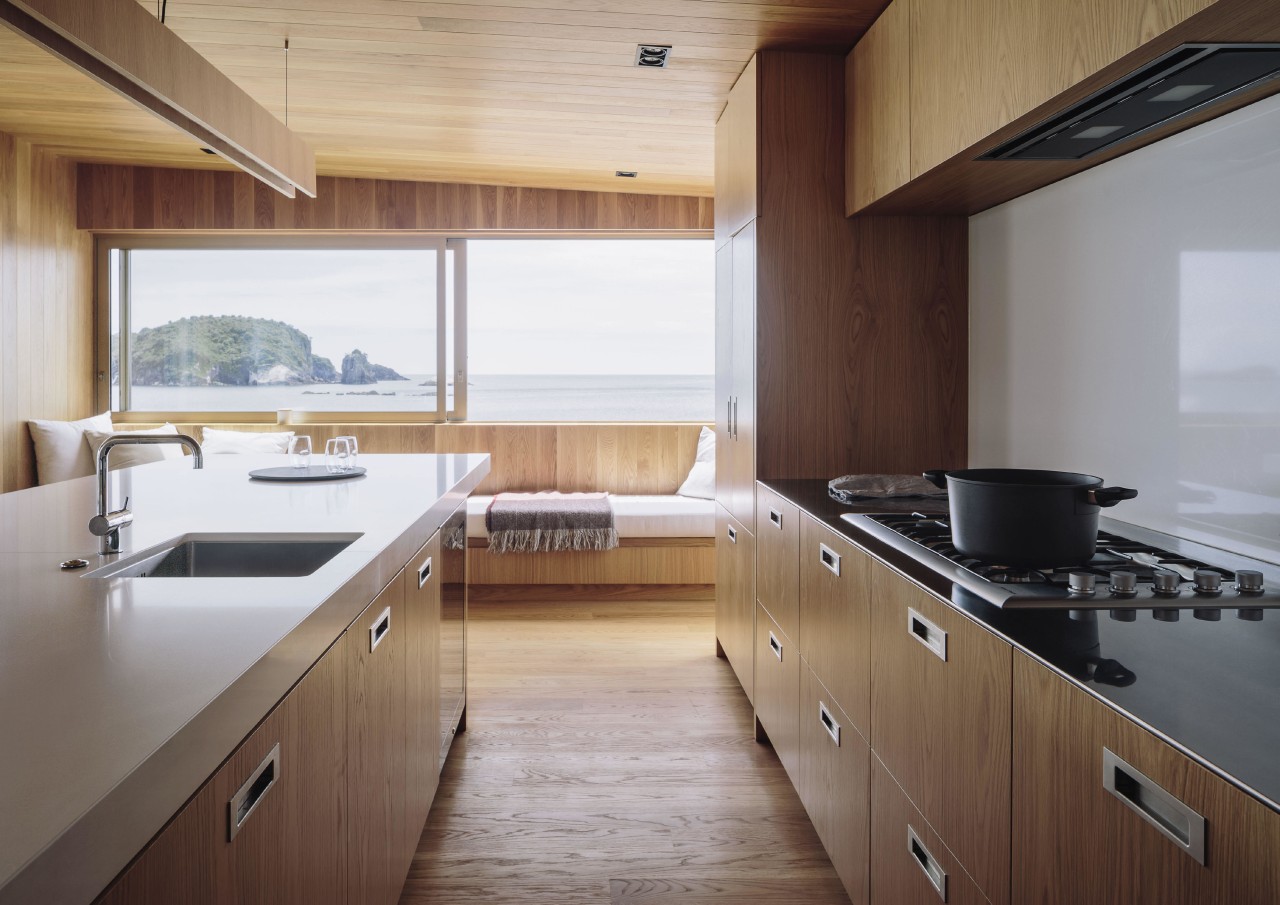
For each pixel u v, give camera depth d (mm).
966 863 1245
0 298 4562
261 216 5250
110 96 3967
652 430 5391
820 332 2875
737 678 3475
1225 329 1631
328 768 1288
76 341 5250
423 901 1979
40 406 4922
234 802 917
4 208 4582
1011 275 2518
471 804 2439
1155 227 1834
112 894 669
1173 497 1784
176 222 5246
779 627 2547
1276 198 1498
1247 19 1173
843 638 1878
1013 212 2494
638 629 4211
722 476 3598
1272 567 1482
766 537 2732
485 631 4172
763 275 2867
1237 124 1588
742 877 2090
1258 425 1549
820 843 2250
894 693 1554
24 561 1495
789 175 2869
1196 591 1283
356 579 1416
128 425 5367
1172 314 1783
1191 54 1309
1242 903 690
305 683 1175
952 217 2857
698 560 4852
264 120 2781
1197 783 744
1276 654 1029
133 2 1958
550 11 2689
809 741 2195
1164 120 1664
